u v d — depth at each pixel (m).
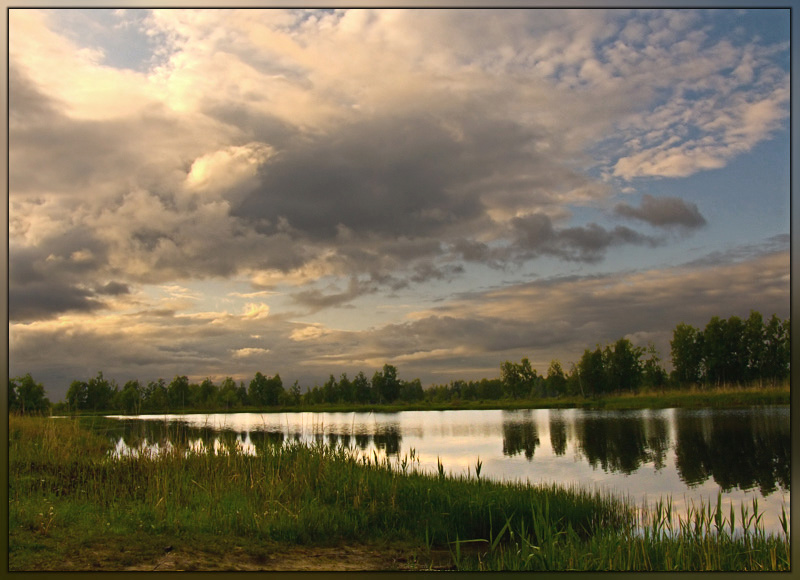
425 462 16.27
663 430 23.67
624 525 9.11
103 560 6.48
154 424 17.94
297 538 7.93
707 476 15.10
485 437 22.95
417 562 7.30
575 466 16.55
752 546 7.86
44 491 9.04
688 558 7.43
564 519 9.47
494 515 9.28
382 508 9.25
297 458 11.30
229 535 7.75
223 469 10.49
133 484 9.70
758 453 18.02
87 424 16.23
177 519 7.85
